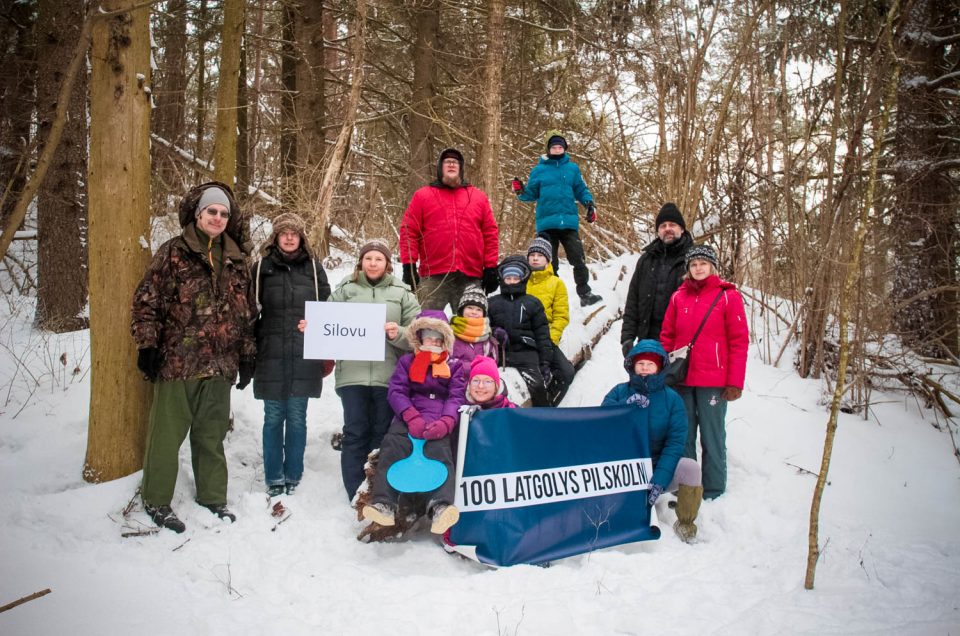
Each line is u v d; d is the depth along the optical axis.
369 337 4.45
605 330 7.15
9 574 3.24
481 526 3.92
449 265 5.50
